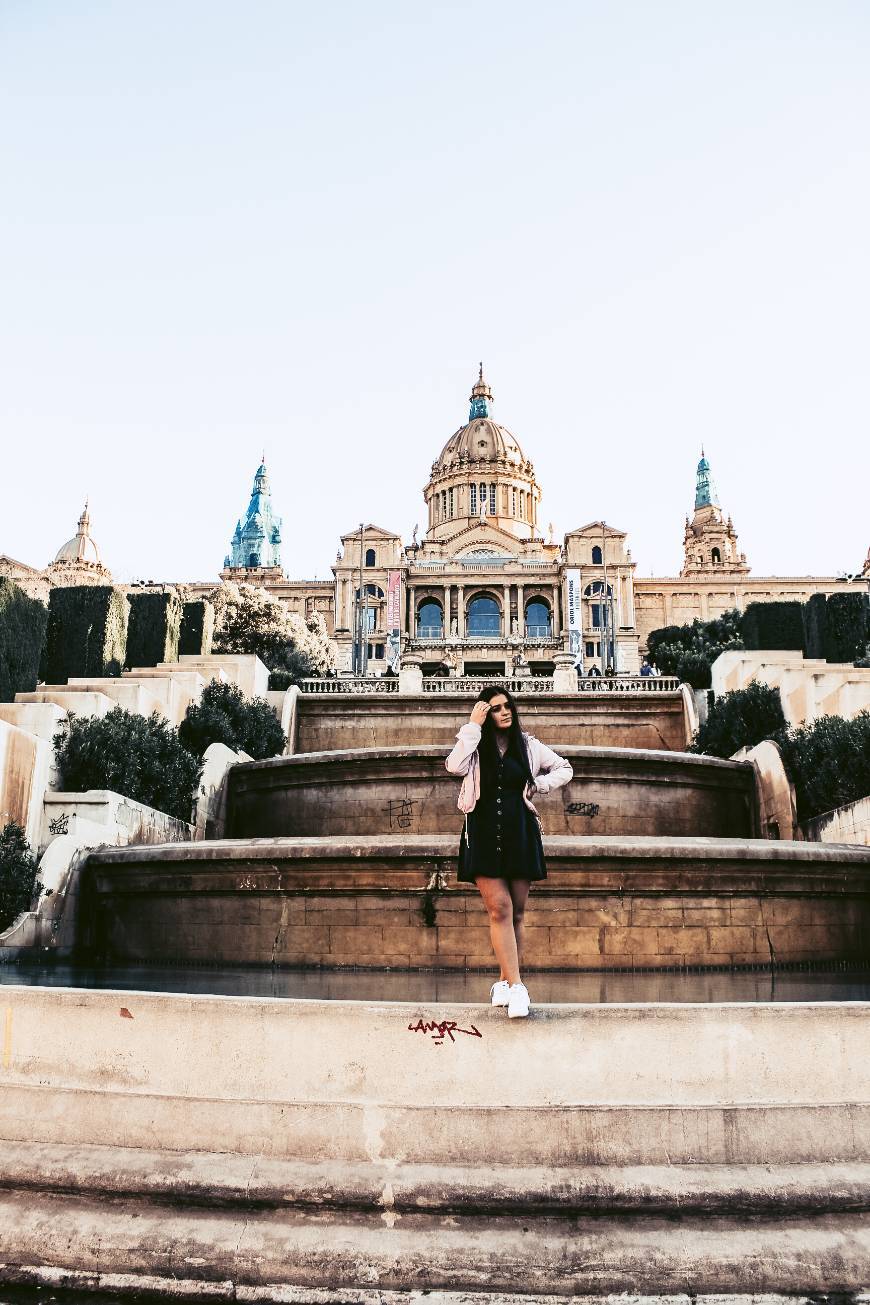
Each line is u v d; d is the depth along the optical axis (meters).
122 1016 4.64
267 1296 3.75
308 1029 4.47
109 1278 3.88
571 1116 4.28
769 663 21.70
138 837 13.60
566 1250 3.83
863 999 7.74
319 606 112.94
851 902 10.44
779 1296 3.72
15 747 12.10
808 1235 3.94
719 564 139.00
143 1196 4.20
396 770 14.83
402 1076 4.37
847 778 14.41
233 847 10.26
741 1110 4.31
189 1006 4.58
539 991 8.30
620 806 14.97
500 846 4.82
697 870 9.90
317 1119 4.35
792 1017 4.45
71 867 11.23
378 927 9.77
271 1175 4.18
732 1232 3.95
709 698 23.84
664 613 113.31
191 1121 4.45
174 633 25.11
